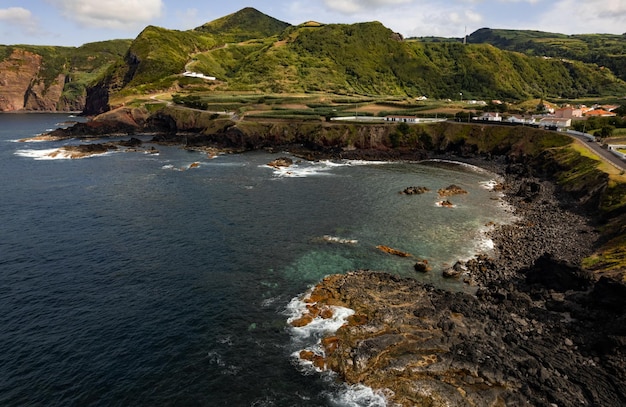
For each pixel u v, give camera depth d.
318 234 66.31
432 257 57.91
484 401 31.36
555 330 39.88
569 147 103.62
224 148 146.12
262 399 33.25
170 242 63.41
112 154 137.50
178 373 36.12
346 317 42.91
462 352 36.50
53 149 145.12
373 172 110.62
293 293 48.81
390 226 69.56
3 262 56.16
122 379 35.50
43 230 67.81
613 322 37.88
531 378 33.53
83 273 53.59
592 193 74.94
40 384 34.84
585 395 31.81
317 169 115.31
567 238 62.00
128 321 43.53
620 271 46.12
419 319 41.59
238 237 65.31
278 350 38.88
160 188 94.19
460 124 141.75
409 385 33.09
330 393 33.62
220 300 47.41
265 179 102.88
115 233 66.94
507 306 44.00
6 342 39.97
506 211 77.12
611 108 183.50
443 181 100.12
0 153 136.75
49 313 44.84
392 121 155.88
